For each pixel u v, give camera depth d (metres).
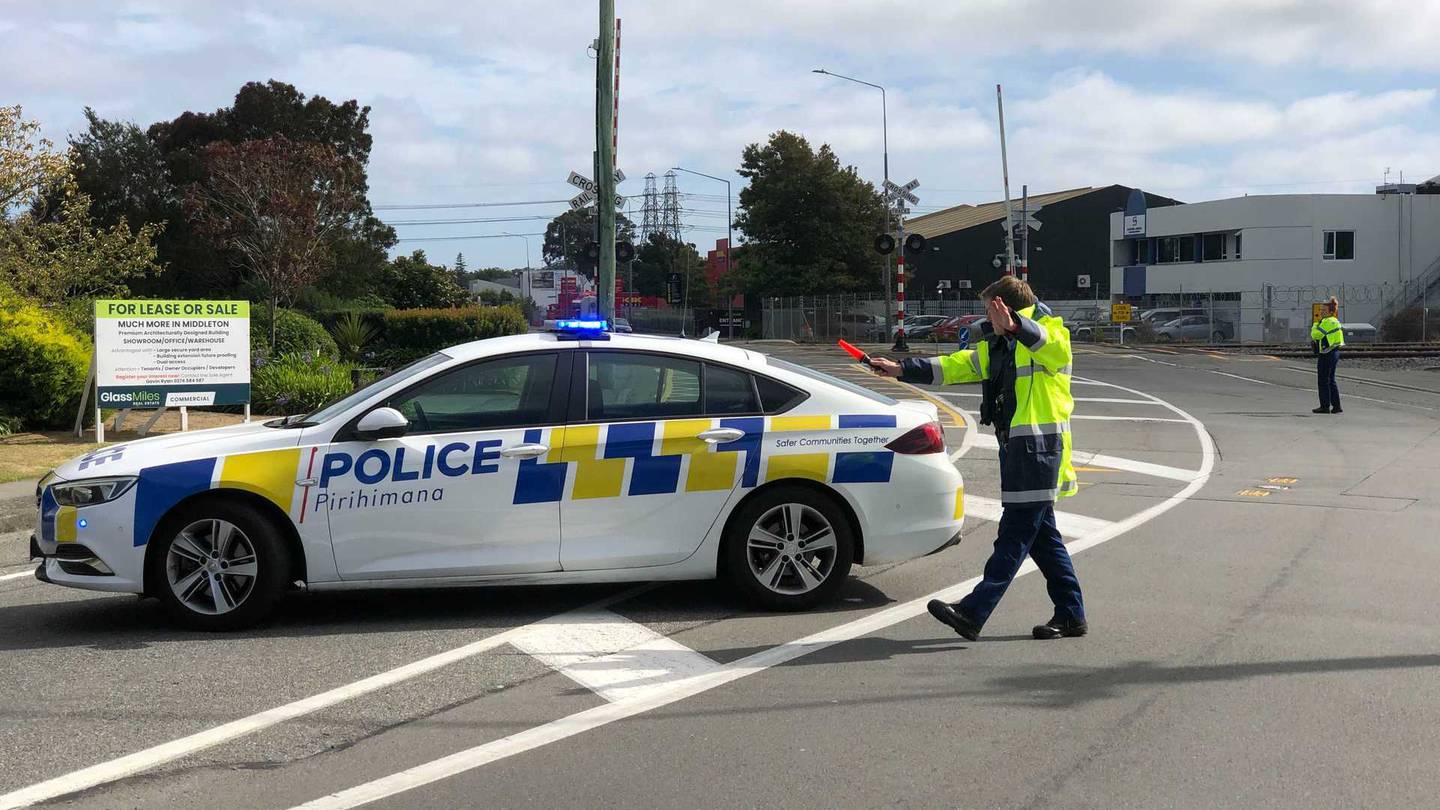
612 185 16.08
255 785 4.29
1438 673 5.54
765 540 6.71
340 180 30.81
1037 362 5.95
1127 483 11.88
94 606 7.03
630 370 6.72
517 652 5.97
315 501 6.32
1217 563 8.03
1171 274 55.25
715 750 4.61
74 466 6.42
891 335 46.69
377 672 5.64
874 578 7.62
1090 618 6.59
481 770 4.42
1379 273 50.38
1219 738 4.70
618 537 6.58
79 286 22.89
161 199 48.97
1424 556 8.23
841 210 64.56
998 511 10.13
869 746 4.65
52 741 4.73
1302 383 25.34
